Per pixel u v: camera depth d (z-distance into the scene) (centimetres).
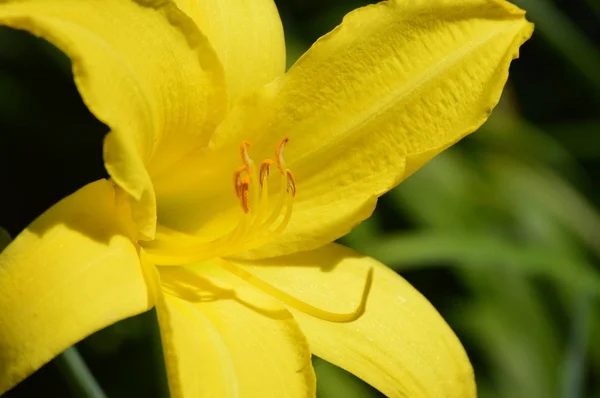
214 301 36
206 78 35
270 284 37
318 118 37
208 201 38
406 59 36
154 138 35
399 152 37
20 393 48
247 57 37
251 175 36
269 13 37
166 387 46
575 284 47
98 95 33
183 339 34
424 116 36
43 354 32
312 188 37
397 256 47
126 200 35
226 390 34
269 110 36
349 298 37
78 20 33
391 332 37
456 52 36
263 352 35
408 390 36
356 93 36
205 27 36
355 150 37
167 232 37
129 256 34
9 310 33
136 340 49
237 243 36
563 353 49
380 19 36
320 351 36
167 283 36
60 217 34
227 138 36
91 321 33
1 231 36
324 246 38
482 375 49
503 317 49
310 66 36
